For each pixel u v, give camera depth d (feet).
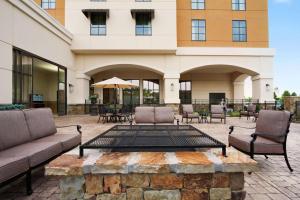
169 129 9.96
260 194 7.43
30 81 26.37
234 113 43.32
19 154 7.38
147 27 40.09
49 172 5.76
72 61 39.50
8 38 21.81
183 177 6.04
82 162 6.00
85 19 39.34
